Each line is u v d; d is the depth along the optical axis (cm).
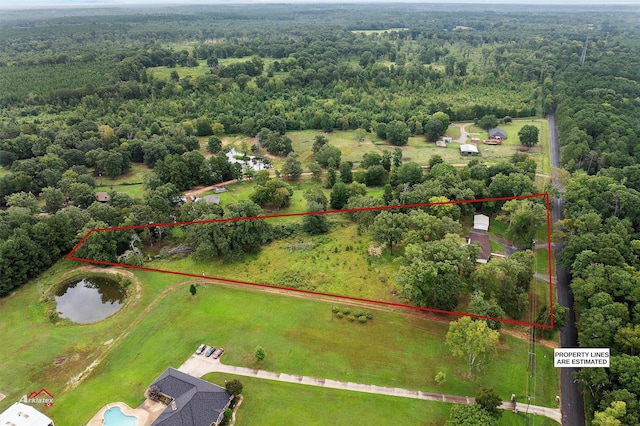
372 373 7725
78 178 14775
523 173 14225
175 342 8406
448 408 7062
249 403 7100
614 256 9131
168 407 6669
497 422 6456
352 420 6862
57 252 10812
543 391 7400
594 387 6962
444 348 8250
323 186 15912
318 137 19212
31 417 6550
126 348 8275
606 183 12612
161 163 15325
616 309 7775
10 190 13925
